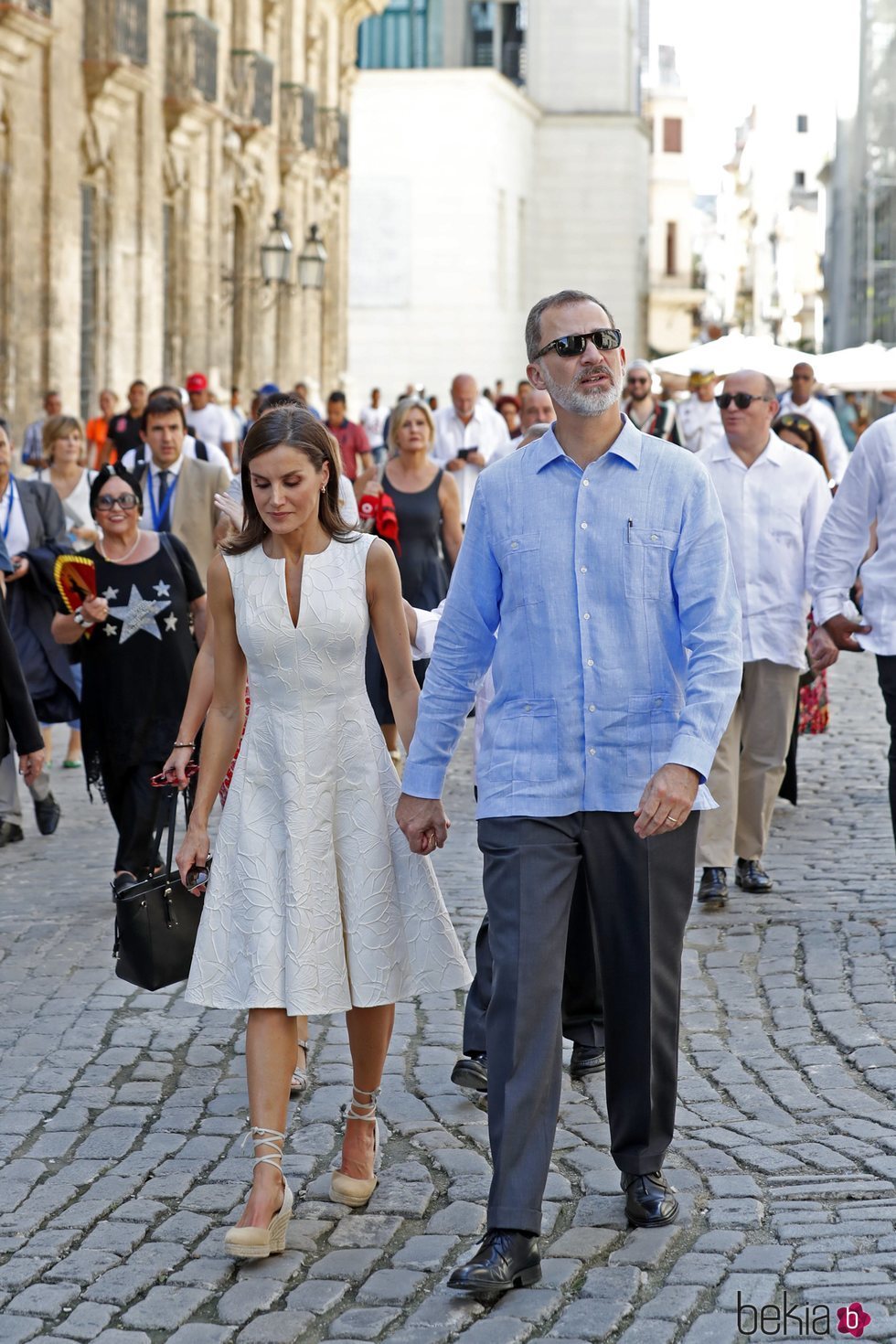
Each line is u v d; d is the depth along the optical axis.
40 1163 5.26
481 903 8.23
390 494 10.67
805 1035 6.27
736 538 8.34
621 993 4.62
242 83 30.22
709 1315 4.18
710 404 17.72
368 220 52.66
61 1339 4.20
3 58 21.41
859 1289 4.26
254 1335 4.20
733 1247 4.53
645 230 62.44
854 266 58.84
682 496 4.52
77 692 10.23
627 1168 4.71
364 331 53.12
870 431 7.39
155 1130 5.52
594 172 58.56
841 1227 4.61
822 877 8.66
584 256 58.88
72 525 12.40
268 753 4.81
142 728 8.09
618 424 4.57
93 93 23.83
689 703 4.44
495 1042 4.44
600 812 4.52
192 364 28.44
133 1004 6.80
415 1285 4.43
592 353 4.46
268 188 32.34
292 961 4.68
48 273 22.97
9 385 22.12
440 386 53.03
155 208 26.45
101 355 25.02
